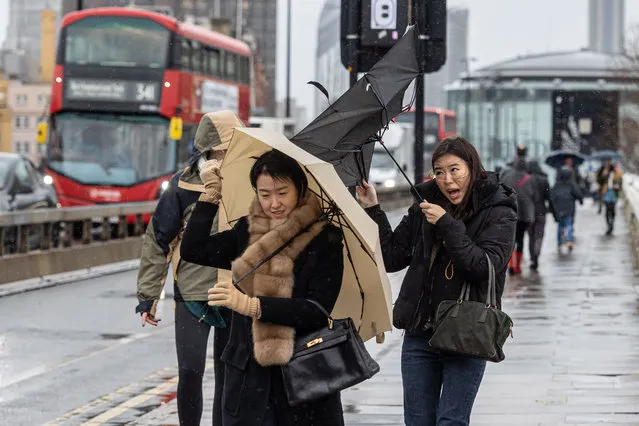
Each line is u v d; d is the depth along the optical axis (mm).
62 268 36000
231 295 9164
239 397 9594
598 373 17609
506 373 17719
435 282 10297
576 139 130875
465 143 10305
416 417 10469
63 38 53188
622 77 131750
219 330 12633
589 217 70750
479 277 10047
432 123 97250
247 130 9461
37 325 24625
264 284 9352
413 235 10531
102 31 53000
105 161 53000
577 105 130500
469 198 10336
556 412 14961
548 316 24469
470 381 10273
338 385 9352
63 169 53094
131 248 41844
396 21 17141
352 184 10336
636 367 18062
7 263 32625
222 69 59438
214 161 9805
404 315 10375
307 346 9375
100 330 23922
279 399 9562
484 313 10023
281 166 9383
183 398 12578
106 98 52906
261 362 9312
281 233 9359
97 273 36594
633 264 37250
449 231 9977
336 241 9422
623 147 130750
